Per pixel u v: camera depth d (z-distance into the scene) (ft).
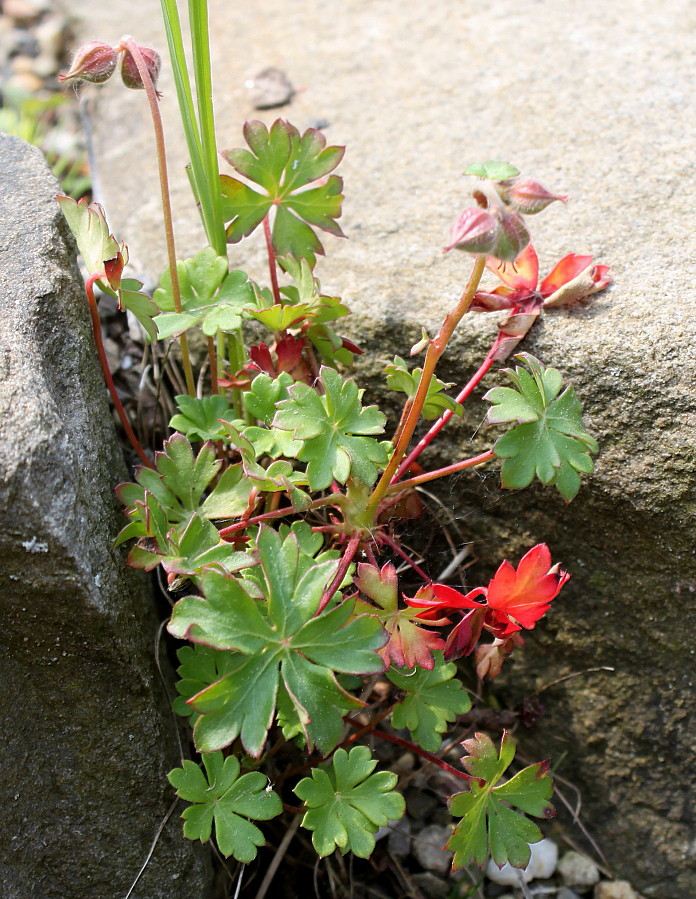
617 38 1.83
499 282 1.54
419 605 1.35
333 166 1.47
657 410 1.42
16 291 1.36
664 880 1.52
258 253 1.65
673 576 1.45
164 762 1.37
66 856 1.35
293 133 1.45
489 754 1.36
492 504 1.51
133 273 1.68
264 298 1.50
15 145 1.51
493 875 1.54
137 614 1.38
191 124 1.42
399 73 1.86
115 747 1.35
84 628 1.30
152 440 1.63
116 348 1.69
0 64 2.28
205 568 1.26
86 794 1.35
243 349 1.51
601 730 1.52
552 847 1.55
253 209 1.48
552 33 1.86
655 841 1.52
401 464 1.46
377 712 1.56
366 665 1.27
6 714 1.32
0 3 2.43
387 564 1.36
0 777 1.32
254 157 1.45
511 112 1.75
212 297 1.47
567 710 1.54
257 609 1.27
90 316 1.46
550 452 1.36
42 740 1.33
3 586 1.27
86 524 1.30
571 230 1.56
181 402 1.48
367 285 1.56
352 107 1.82
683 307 1.44
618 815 1.53
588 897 1.55
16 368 1.29
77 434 1.35
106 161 1.90
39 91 2.22
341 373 1.54
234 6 2.14
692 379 1.41
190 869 1.38
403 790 1.57
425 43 1.91
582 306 1.47
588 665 1.51
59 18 2.33
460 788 1.57
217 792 1.33
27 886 1.34
